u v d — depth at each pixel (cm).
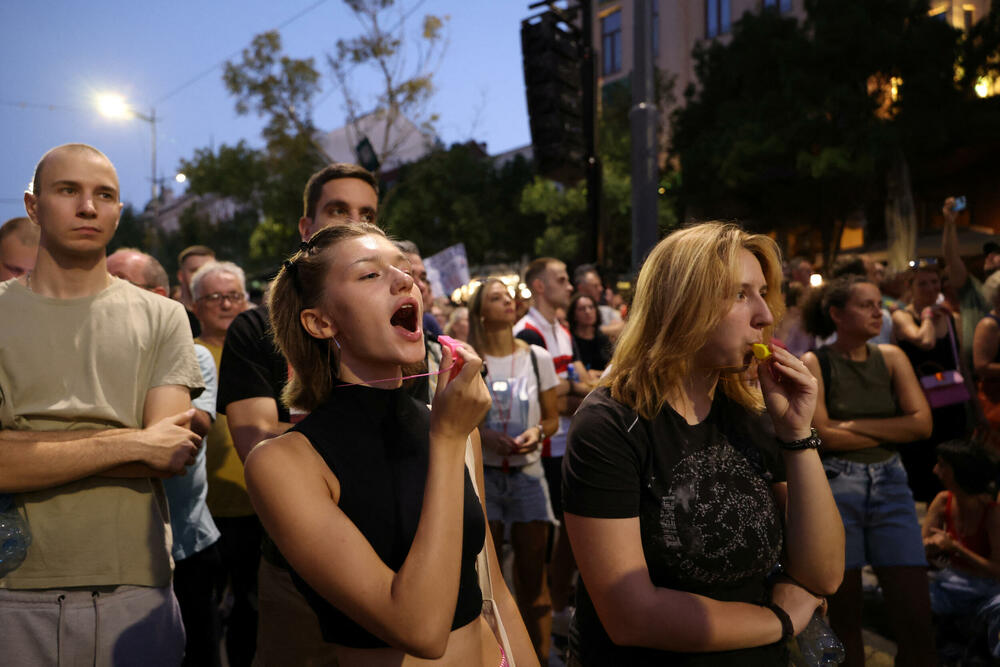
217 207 4462
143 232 4412
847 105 1625
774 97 1739
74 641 182
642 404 156
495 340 369
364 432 126
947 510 330
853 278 290
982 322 464
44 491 184
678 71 2527
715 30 2456
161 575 197
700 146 1891
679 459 155
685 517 152
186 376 211
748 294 158
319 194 252
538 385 369
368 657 121
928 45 1609
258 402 210
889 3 1634
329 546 110
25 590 181
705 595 153
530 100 841
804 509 156
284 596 186
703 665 145
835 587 157
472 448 157
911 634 265
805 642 167
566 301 482
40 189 196
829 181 1756
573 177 880
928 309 450
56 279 198
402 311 125
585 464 153
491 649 141
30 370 190
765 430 168
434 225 2638
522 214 2700
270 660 188
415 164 2678
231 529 310
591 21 816
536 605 333
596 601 150
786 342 457
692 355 158
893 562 268
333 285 124
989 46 1639
